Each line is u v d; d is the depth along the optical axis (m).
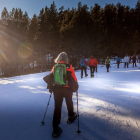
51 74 2.97
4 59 31.72
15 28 31.77
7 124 3.19
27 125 3.12
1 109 4.22
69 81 2.87
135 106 4.14
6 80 12.17
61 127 2.97
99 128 2.85
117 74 13.66
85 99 5.05
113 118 3.31
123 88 6.94
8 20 32.31
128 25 43.00
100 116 3.45
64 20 34.69
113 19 42.44
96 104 4.42
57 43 31.48
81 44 29.83
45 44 29.70
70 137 2.57
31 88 7.88
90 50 31.47
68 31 29.86
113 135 2.58
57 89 2.80
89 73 16.52
